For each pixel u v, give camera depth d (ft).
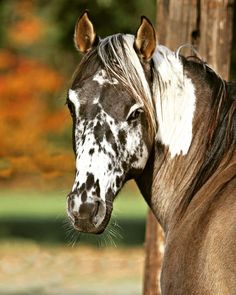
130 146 25.70
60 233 110.52
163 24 39.14
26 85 126.31
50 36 137.08
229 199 25.31
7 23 132.26
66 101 26.86
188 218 26.61
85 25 27.81
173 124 27.40
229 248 24.11
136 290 63.57
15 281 69.31
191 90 27.55
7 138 103.24
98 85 25.84
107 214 25.12
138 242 100.48
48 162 96.27
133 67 26.00
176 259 26.08
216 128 27.25
